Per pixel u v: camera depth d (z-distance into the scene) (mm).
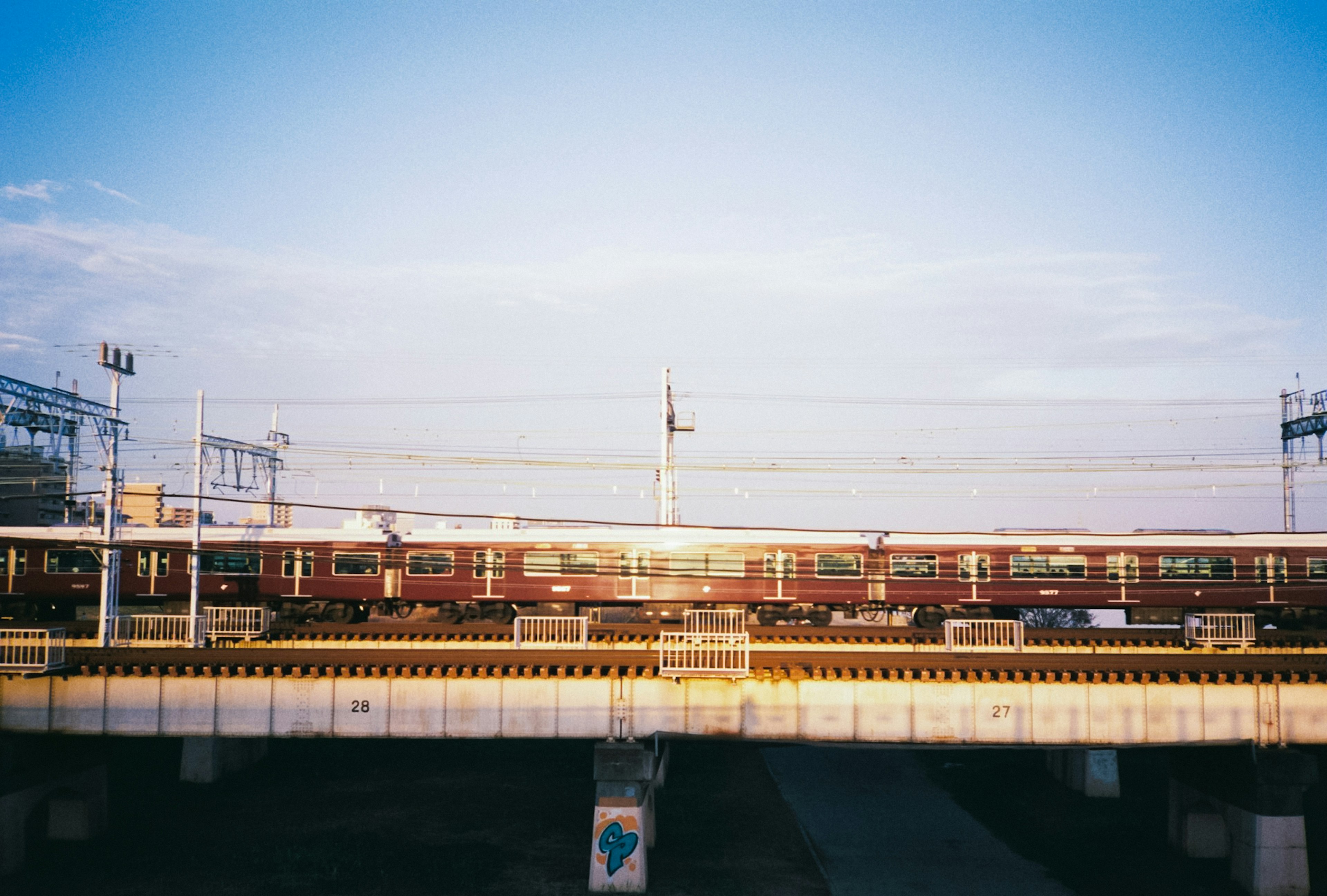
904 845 34906
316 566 43094
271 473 48906
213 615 36062
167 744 45312
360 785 40844
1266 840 27438
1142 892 29188
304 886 28797
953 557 41844
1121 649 36406
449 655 28906
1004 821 38031
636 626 41781
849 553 42094
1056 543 41625
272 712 28391
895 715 27703
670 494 43844
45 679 28703
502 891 28500
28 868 30297
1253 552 41312
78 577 43281
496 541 42906
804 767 47438
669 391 44281
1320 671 27469
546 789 40375
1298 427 50906
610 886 28203
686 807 39219
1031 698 27641
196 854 31719
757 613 42750
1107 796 40250
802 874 31422
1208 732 27594
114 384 34469
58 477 54312
